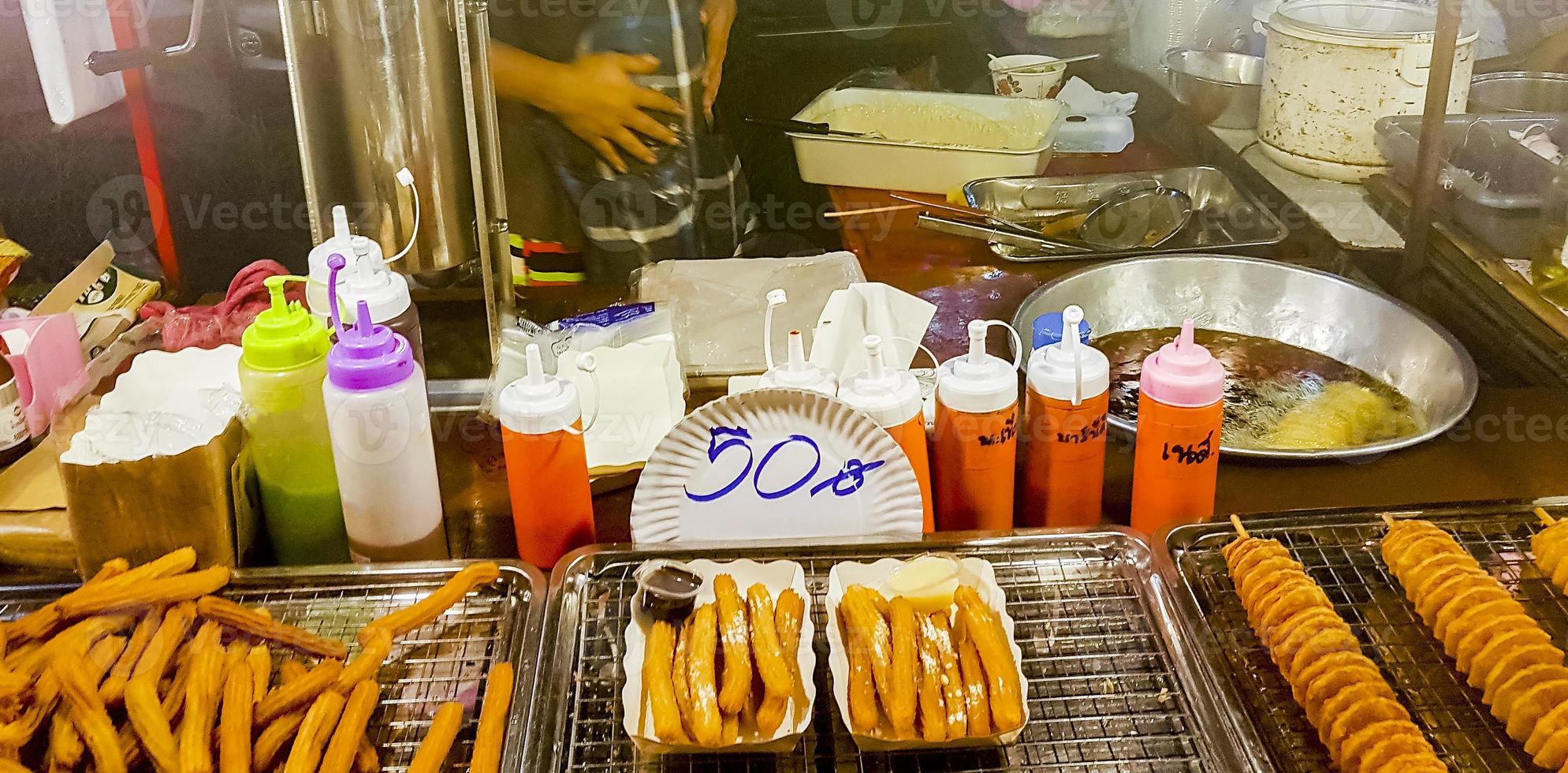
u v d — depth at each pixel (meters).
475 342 1.37
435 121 1.20
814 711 0.91
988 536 1.04
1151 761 0.85
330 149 1.21
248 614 0.93
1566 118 1.59
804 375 1.08
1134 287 1.67
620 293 1.66
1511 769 0.83
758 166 2.48
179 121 1.93
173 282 2.02
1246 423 1.38
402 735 0.88
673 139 2.07
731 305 1.57
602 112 2.01
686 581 0.95
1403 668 0.93
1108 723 0.88
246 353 1.02
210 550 1.01
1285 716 0.88
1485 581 0.94
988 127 2.36
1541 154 1.53
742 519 1.06
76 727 0.83
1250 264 1.63
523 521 1.06
